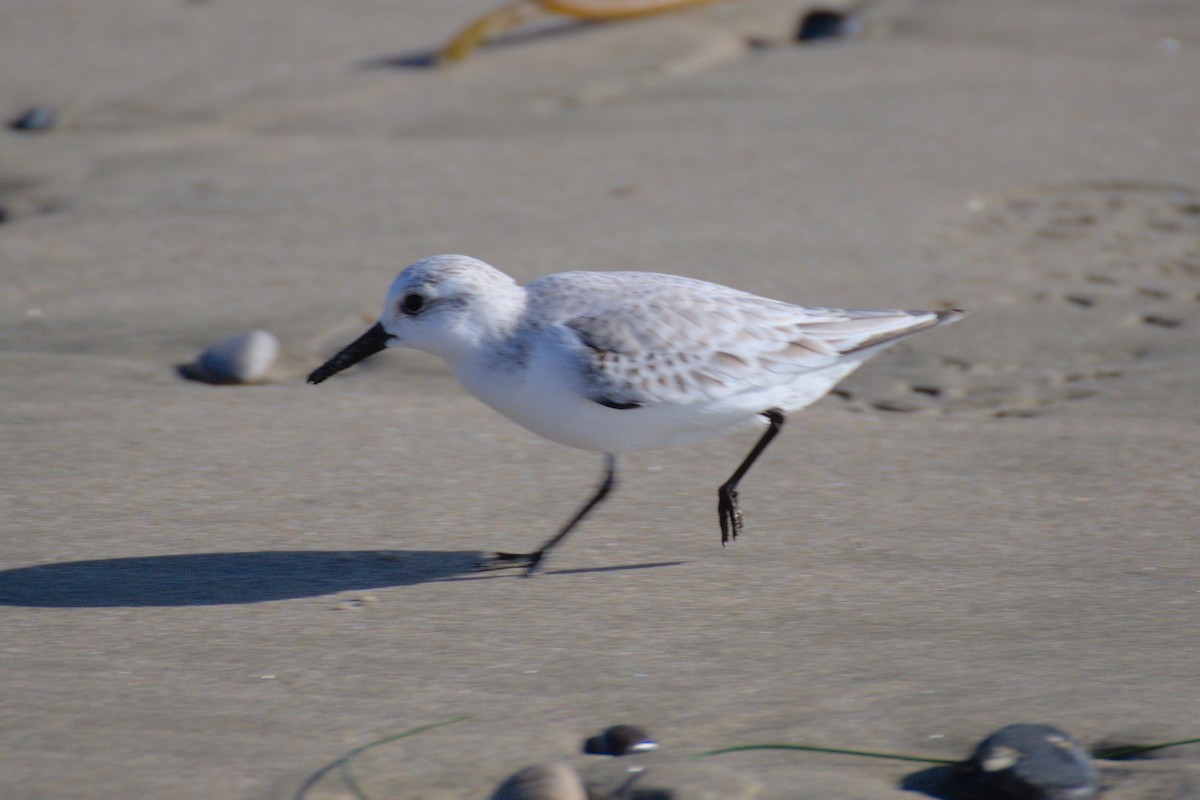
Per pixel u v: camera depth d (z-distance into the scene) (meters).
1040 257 13.66
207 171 16.38
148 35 21.80
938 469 9.60
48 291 12.81
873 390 11.05
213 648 6.94
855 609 7.43
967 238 14.13
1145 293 12.79
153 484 9.26
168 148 17.27
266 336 11.31
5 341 11.70
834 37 21.81
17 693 6.38
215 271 13.30
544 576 8.01
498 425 10.44
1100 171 15.96
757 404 7.97
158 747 5.89
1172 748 5.77
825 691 6.39
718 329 7.85
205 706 6.28
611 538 8.59
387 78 20.00
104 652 6.87
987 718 6.07
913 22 22.38
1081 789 5.41
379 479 9.44
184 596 7.62
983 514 8.85
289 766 5.75
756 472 9.61
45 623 7.23
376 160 16.78
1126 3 22.98
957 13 22.70
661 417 7.81
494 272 7.93
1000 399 10.85
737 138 17.38
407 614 7.43
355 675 6.64
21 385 10.87
